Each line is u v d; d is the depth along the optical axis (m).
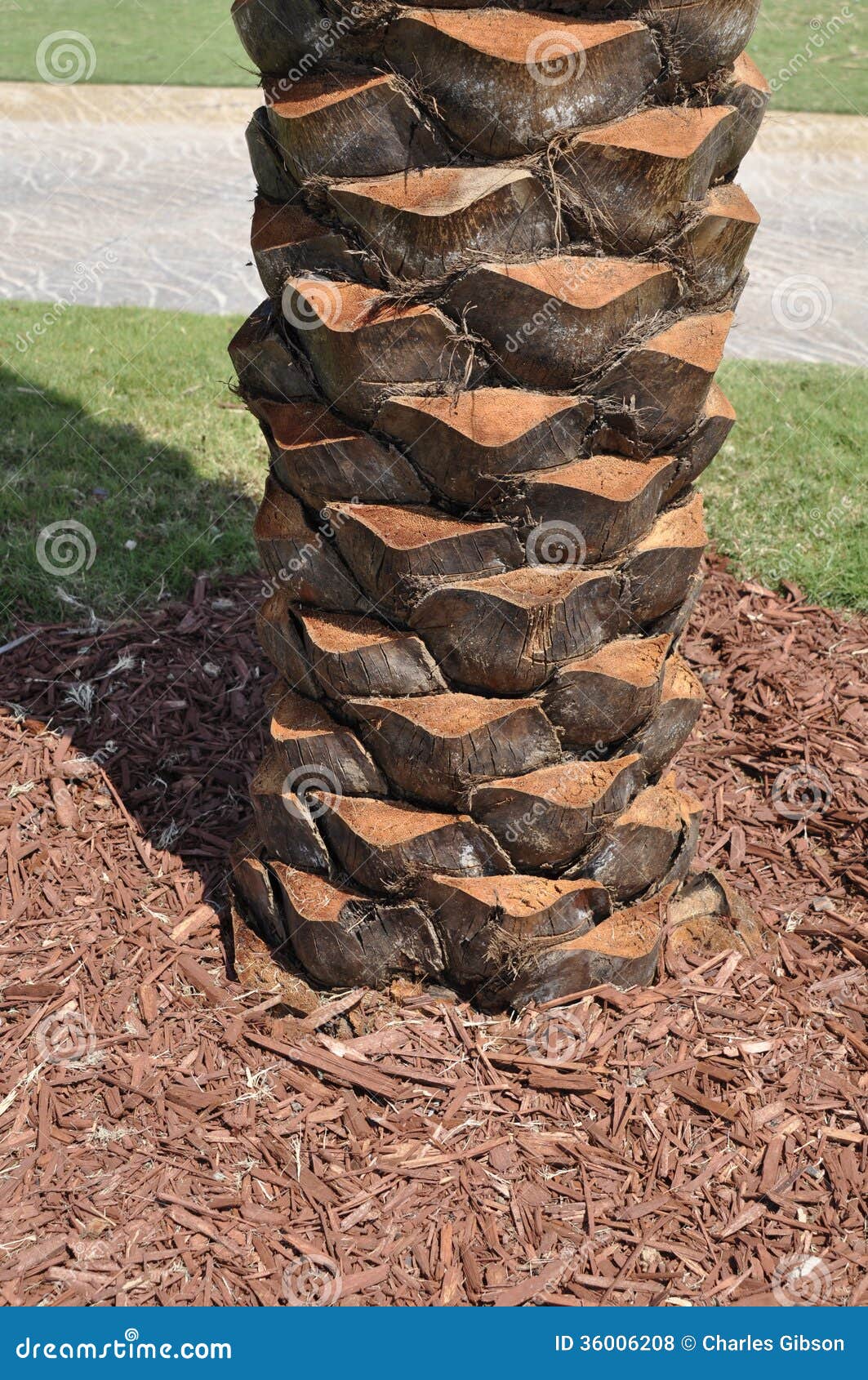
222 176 12.03
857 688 4.42
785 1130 2.66
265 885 2.86
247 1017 2.85
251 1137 2.59
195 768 3.79
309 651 2.54
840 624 4.88
